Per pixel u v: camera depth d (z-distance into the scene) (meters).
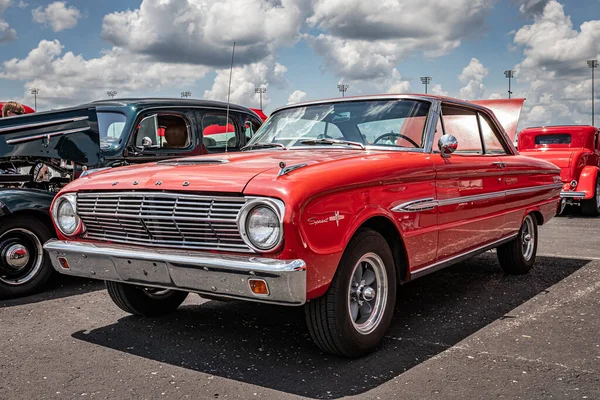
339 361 3.56
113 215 3.64
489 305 4.81
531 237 6.07
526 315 4.50
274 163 3.55
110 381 3.28
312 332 3.45
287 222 3.01
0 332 4.19
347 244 3.41
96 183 3.85
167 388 3.18
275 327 4.27
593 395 3.02
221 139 7.30
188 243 3.38
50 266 5.38
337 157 3.78
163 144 6.68
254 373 3.39
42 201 5.29
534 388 3.12
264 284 3.05
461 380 3.24
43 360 3.61
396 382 3.22
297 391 3.13
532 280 5.70
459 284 5.55
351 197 3.40
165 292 4.61
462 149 4.88
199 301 5.07
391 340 3.94
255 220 3.12
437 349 3.75
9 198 5.12
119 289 4.34
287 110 4.98
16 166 6.03
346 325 3.41
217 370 3.44
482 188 4.86
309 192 3.10
